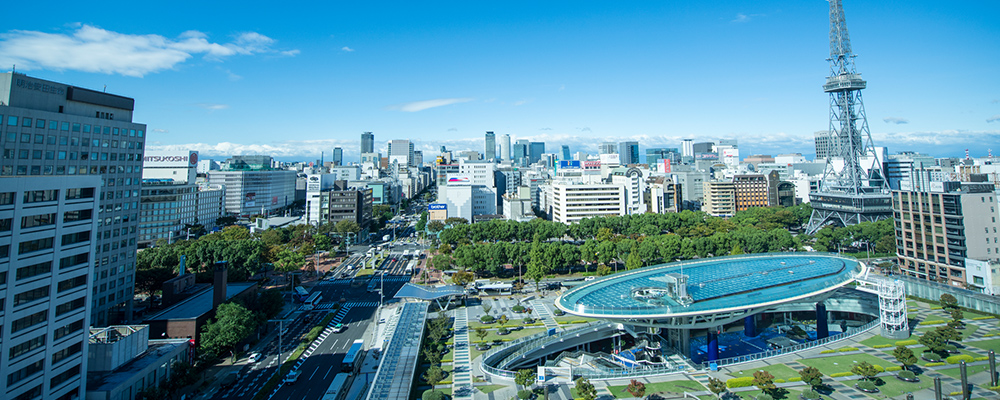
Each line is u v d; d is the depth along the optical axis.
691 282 120.00
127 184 136.62
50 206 77.31
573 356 117.12
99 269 126.06
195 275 163.50
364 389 99.56
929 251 166.50
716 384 81.69
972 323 123.19
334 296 173.50
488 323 139.12
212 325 109.50
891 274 177.12
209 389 97.75
